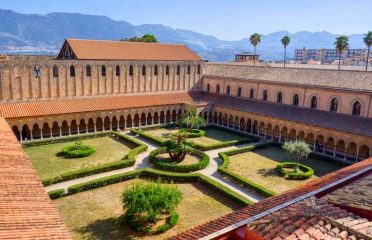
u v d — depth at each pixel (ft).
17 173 66.13
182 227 89.66
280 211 42.91
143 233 85.81
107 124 204.64
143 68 221.87
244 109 204.03
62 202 103.86
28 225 46.34
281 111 187.21
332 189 53.57
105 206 101.65
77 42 208.74
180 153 142.82
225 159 144.56
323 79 177.68
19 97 177.47
